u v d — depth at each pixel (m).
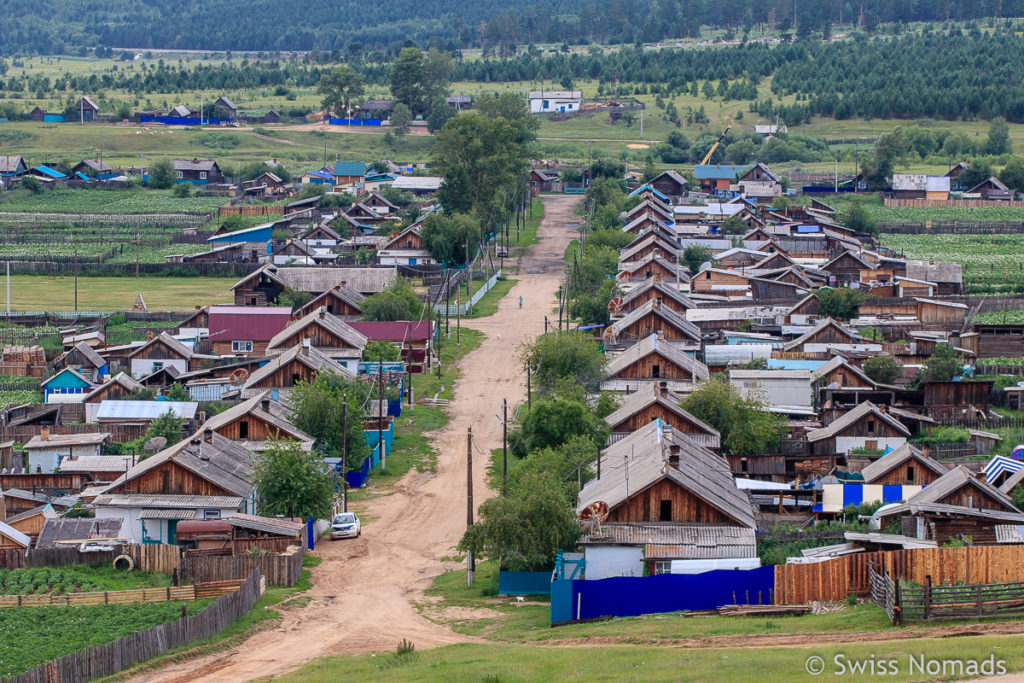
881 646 66.38
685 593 83.31
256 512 117.81
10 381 182.75
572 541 93.75
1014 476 116.50
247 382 156.75
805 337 182.75
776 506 115.44
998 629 69.00
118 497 110.38
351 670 74.88
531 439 130.88
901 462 115.19
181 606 91.31
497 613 90.75
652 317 180.88
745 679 63.84
